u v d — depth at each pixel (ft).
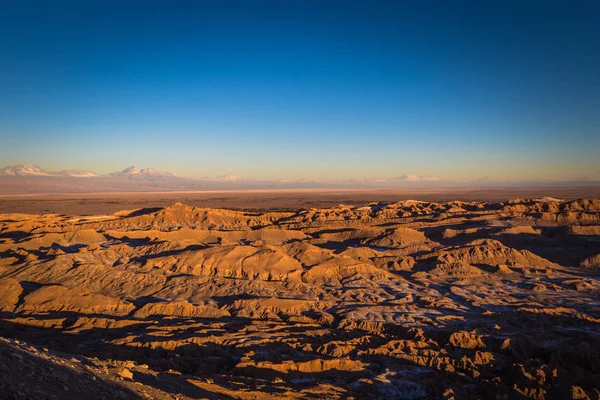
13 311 233.96
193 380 111.34
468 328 207.92
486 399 140.36
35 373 62.03
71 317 220.43
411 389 145.38
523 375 146.61
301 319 230.68
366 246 456.04
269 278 311.27
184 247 363.97
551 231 485.15
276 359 163.02
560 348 175.22
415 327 211.82
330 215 617.62
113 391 69.67
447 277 336.08
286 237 481.87
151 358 165.89
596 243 431.02
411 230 481.05
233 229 525.34
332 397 129.29
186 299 265.13
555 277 333.21
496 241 409.08
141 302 258.16
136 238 428.97
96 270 297.74
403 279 323.37
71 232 417.49
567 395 132.05
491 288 304.30
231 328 209.05
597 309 245.65
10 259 330.13
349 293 283.38
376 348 178.19
